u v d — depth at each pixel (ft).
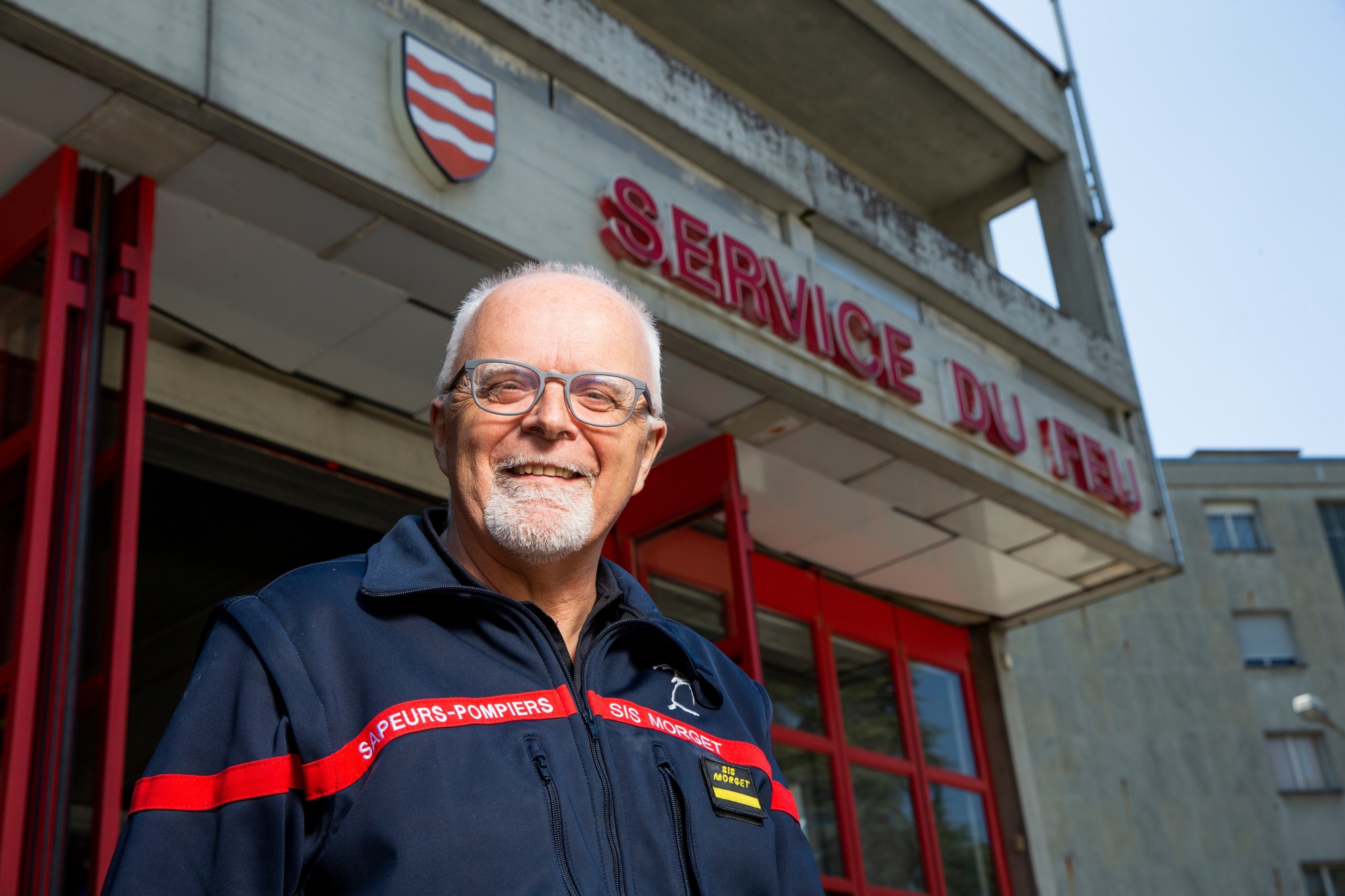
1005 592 30.40
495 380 5.57
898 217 25.34
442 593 5.06
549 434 5.49
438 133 15.97
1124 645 71.82
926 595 30.27
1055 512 26.05
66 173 13.97
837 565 28.40
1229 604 74.54
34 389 13.21
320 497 20.25
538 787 4.70
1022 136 32.42
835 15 29.32
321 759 4.57
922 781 28.35
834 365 21.66
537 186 17.48
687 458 22.34
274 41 14.69
